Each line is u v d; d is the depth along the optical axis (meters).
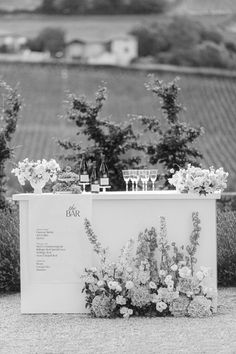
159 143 11.84
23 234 7.60
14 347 6.16
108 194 7.55
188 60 46.31
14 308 8.03
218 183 7.50
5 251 9.35
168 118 12.04
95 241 7.46
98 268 7.61
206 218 7.56
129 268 7.49
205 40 46.69
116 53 47.78
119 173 11.79
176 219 7.57
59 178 7.71
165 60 46.84
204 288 7.48
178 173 7.70
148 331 6.69
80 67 47.12
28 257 7.60
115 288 7.39
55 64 47.31
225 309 7.82
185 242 7.57
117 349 5.99
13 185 23.03
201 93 44.12
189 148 11.91
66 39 48.44
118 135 11.80
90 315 7.54
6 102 11.76
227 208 12.35
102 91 12.07
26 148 39.41
